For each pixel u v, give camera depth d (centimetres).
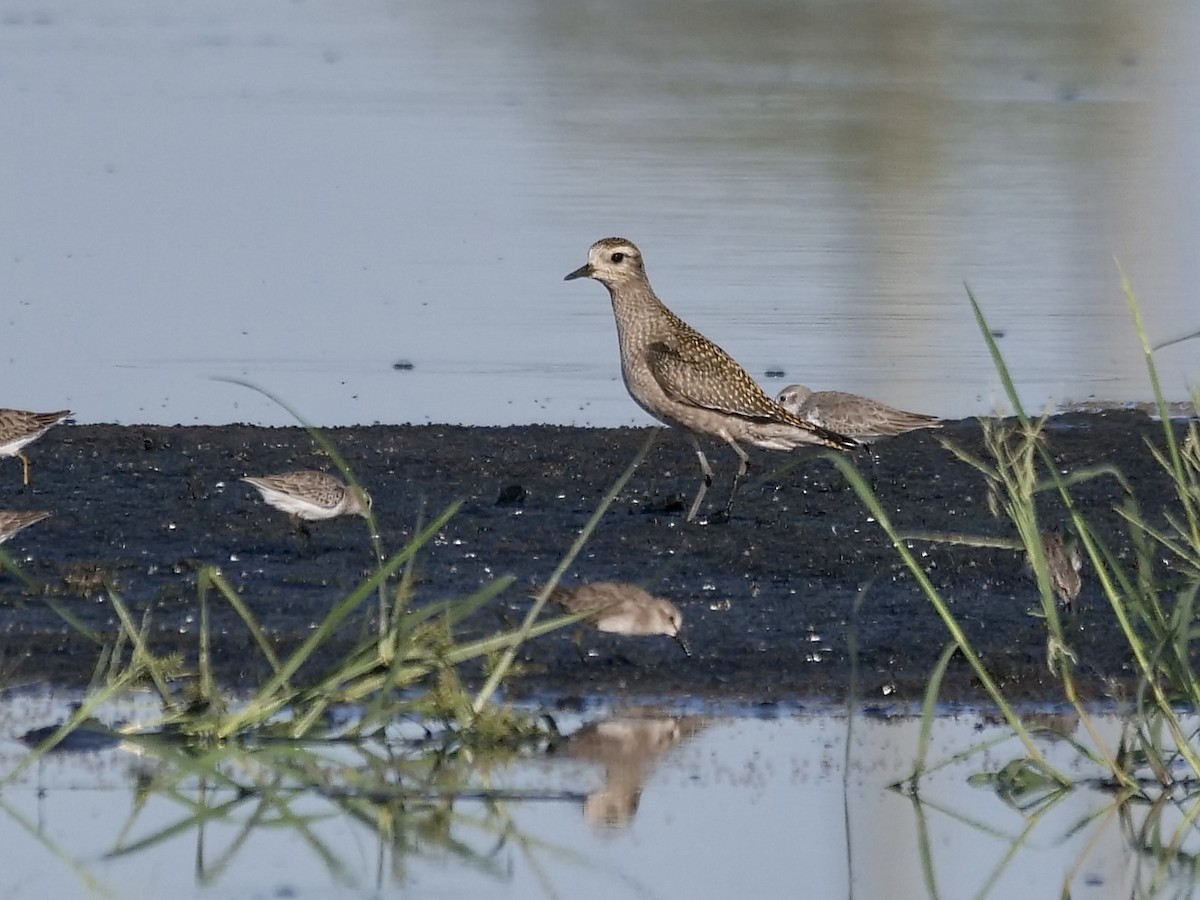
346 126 3067
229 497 1455
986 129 3183
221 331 1966
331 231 2386
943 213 2575
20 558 1277
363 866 884
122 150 2803
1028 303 2148
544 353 1945
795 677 1102
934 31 4172
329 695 1021
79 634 1133
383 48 3922
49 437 1609
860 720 1045
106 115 3059
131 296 2069
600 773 977
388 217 2469
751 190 2703
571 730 1023
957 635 972
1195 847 918
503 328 2019
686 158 2925
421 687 1059
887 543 1362
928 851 907
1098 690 1085
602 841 905
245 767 987
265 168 2731
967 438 1709
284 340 1947
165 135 2925
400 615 1034
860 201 2647
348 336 1966
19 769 972
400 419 1723
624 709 1048
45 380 1795
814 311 2091
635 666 1110
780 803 941
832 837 907
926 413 1789
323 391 1797
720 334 2009
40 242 2272
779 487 1552
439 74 3619
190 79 3438
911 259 2327
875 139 3108
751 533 1394
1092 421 1764
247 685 1062
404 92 3412
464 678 1091
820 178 2802
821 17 4394
